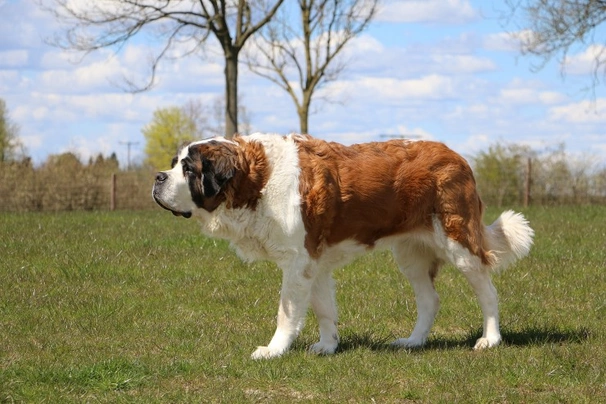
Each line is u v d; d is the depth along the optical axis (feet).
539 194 95.45
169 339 27.43
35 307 32.07
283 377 22.65
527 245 27.20
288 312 25.23
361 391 21.39
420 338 27.71
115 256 44.32
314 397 21.09
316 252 25.17
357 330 29.78
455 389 21.52
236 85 92.48
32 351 25.30
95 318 30.30
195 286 37.17
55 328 28.66
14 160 95.81
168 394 20.86
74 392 21.16
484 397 20.81
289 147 25.16
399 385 22.25
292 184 24.68
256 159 24.79
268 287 37.01
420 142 26.37
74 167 94.58
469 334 28.89
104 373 22.21
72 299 33.27
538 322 30.48
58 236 52.85
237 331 29.14
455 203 25.86
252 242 25.30
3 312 31.09
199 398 20.61
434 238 26.11
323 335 26.40
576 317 31.42
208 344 26.66
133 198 94.99
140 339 27.43
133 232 56.70
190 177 24.45
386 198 25.55
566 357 24.39
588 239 53.62
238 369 23.41
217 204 24.84
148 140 201.98
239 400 20.49
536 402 20.70
